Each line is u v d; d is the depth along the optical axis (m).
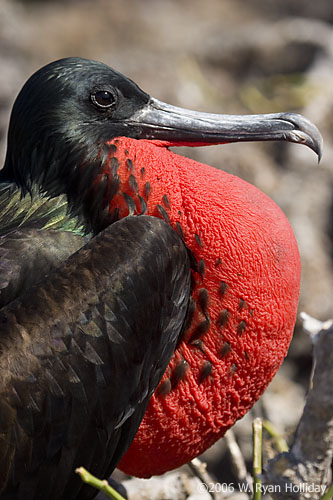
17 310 5.09
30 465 5.12
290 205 11.48
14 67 13.27
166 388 5.62
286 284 5.52
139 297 5.23
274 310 5.51
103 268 5.20
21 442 5.05
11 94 12.69
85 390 5.13
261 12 20.80
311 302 10.69
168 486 6.66
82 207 5.70
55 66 5.66
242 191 5.55
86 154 5.62
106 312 5.16
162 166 5.57
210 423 5.74
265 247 5.43
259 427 5.80
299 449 5.54
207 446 5.89
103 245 5.27
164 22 19.86
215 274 5.45
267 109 14.16
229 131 5.79
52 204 5.70
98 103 5.66
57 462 5.21
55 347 5.05
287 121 5.78
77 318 5.10
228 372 5.61
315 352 5.41
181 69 14.56
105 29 19.48
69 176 5.66
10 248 5.43
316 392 5.37
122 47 18.94
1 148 11.82
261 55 14.98
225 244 5.40
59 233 5.57
